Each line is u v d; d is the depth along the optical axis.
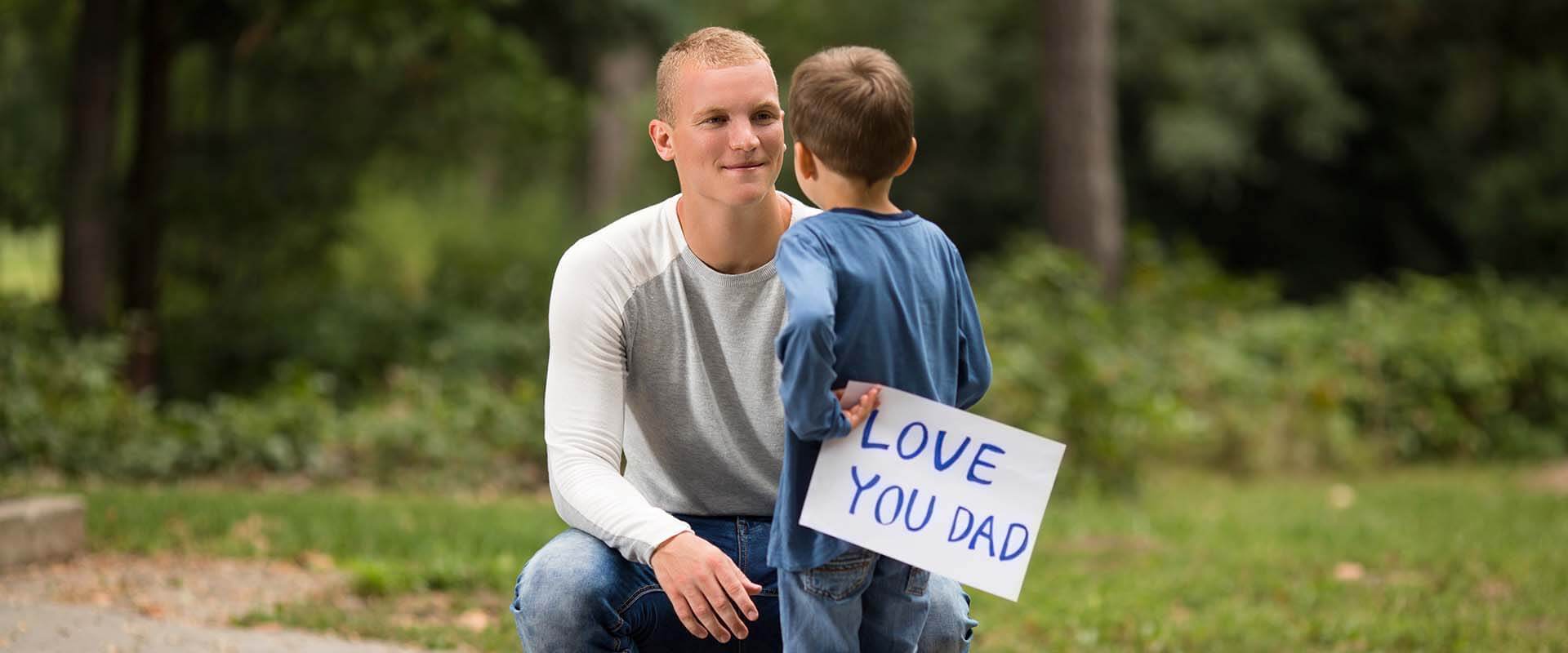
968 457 5.10
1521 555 12.45
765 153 5.41
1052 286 20.67
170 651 7.80
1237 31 40.84
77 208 20.22
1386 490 18.48
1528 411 23.73
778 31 45.69
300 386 17.64
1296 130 40.56
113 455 16.23
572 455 5.49
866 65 5.05
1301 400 21.44
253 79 24.77
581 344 5.57
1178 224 44.66
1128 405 17.09
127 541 11.09
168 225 24.48
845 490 5.04
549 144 27.80
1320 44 41.81
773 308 5.62
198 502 13.06
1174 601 10.69
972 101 42.78
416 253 27.38
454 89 25.09
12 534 9.98
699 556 5.21
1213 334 22.97
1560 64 41.19
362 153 25.66
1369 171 43.72
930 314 5.14
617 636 5.59
